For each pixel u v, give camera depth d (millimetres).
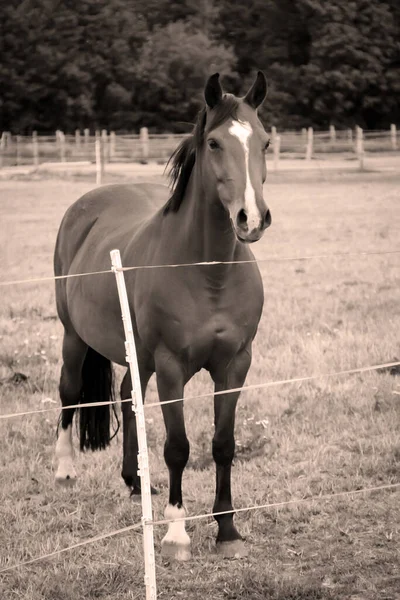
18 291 13219
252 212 4602
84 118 57375
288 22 64188
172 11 64938
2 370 9062
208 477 6566
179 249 5258
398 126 64250
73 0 57500
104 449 6926
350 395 8164
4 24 55500
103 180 30938
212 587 4848
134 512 5977
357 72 60562
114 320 6055
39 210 23562
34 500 6266
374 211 22578
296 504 5926
